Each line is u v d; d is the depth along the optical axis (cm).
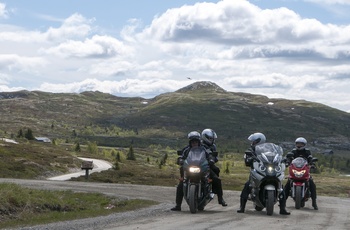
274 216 1383
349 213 1566
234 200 2133
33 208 1586
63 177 7150
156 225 1124
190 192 1438
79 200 1967
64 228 1108
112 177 6688
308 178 1719
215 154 1527
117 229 1056
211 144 1548
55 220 1328
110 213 1554
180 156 1536
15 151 8738
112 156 17275
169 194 2512
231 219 1270
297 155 1803
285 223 1198
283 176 1419
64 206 1727
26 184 2950
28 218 1420
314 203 1712
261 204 1434
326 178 15812
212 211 1539
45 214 1529
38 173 7212
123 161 14362
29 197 1656
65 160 9400
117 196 2164
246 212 1501
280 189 1412
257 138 1498
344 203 2084
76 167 9056
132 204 1902
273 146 1466
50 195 1831
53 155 9706
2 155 7794
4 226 1191
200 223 1166
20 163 7494
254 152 1473
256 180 1412
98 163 11588
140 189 2836
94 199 2045
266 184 1409
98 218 1358
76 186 2938
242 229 1055
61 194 2053
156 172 8025
